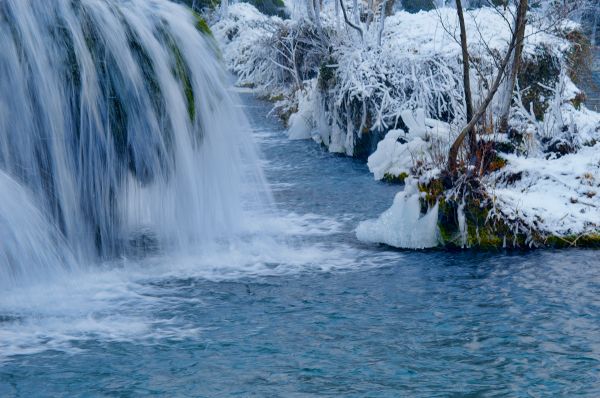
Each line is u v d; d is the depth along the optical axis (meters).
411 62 17.66
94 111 9.94
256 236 10.87
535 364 6.75
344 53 19.08
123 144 10.19
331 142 18.86
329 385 6.33
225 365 6.71
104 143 10.05
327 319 7.79
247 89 32.81
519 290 8.62
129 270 9.42
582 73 19.47
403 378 6.46
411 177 10.73
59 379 6.44
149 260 9.77
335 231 11.20
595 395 6.18
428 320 7.75
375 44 18.98
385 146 15.04
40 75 9.62
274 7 54.81
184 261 9.76
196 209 10.87
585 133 13.65
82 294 8.52
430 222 10.36
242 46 41.53
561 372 6.59
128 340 7.24
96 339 7.26
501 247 10.28
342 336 7.36
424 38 19.19
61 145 9.77
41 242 9.19
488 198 10.47
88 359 6.82
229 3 57.72
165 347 7.08
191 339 7.27
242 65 35.34
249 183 14.41
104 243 10.12
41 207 9.60
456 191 10.44
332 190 13.98
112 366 6.68
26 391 6.25
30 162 9.60
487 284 8.84
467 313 7.94
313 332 7.45
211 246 10.39
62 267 9.35
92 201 10.04
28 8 9.72
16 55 9.51
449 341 7.24
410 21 20.91
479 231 10.35
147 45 10.43
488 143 11.71
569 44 18.45
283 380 6.42
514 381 6.41
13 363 6.72
